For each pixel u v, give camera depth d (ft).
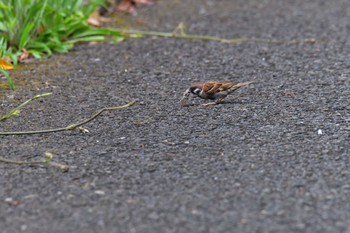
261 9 55.16
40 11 44.19
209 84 36.14
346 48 45.27
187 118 34.45
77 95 37.60
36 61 42.75
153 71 41.39
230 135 32.30
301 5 56.29
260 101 36.55
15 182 28.02
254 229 24.22
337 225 24.43
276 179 27.91
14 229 24.57
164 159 29.91
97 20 50.34
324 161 29.48
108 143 31.65
